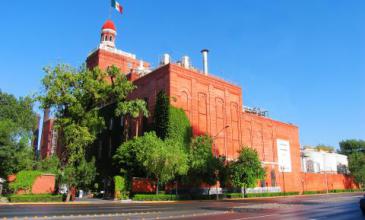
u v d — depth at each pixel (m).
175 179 44.53
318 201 36.12
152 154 39.00
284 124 73.62
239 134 59.94
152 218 16.47
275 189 65.69
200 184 48.56
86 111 43.12
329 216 18.36
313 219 16.62
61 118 41.81
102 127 44.81
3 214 18.91
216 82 57.78
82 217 17.02
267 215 18.75
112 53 71.69
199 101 53.94
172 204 31.20
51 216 17.53
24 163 40.72
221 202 35.66
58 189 41.50
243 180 48.28
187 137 49.78
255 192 58.94
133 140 44.94
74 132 40.19
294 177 71.69
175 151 40.47
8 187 38.81
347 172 95.31
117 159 51.12
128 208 24.70
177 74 51.22
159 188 45.22
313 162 85.31
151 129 50.22
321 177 78.75
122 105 46.75
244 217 17.36
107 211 21.36
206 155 44.53
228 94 59.66
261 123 67.19
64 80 41.25
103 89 43.38
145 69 62.78
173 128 48.00
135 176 45.44
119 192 42.28
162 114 48.81
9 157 38.91
